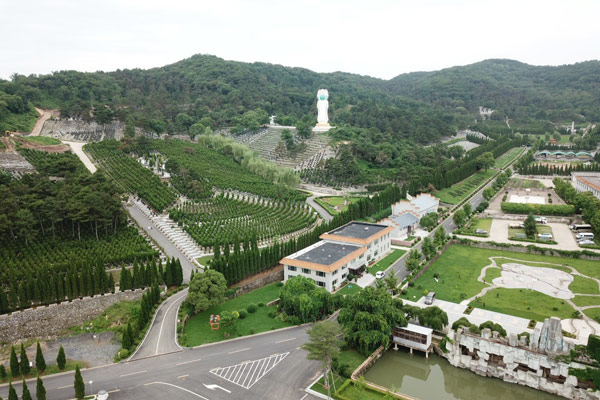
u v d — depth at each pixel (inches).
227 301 4320.9
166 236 5713.6
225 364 3243.1
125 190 7116.1
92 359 3348.9
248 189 7839.6
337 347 3090.6
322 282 4475.9
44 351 3496.6
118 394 2896.2
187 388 2957.7
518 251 5733.3
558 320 3051.2
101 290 4114.2
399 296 4431.6
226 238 5541.3
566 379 2987.2
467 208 7283.5
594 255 5280.5
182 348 3457.2
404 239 6338.6
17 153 7588.6
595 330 3617.1
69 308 3914.9
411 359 3489.2
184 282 4638.3
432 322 3590.1
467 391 3206.2
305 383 3016.7
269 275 4835.1
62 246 4874.5
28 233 4717.0
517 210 7426.2
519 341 3206.2
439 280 4847.4
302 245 5324.8
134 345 3457.2
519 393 3129.9
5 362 3346.5
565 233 6358.3
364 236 5349.4
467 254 5708.7
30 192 5374.0
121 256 4702.3
